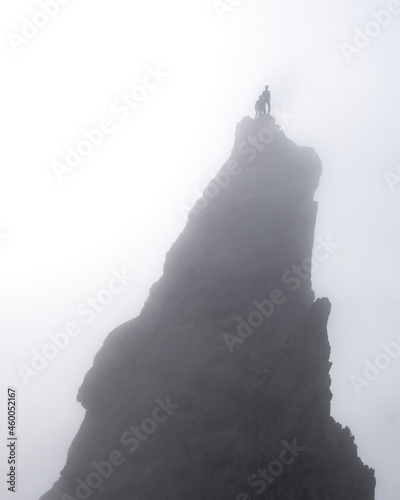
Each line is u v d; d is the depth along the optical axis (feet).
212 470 119.44
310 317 127.54
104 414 133.49
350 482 119.14
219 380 125.59
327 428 123.54
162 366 130.00
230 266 133.28
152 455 124.26
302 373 123.03
